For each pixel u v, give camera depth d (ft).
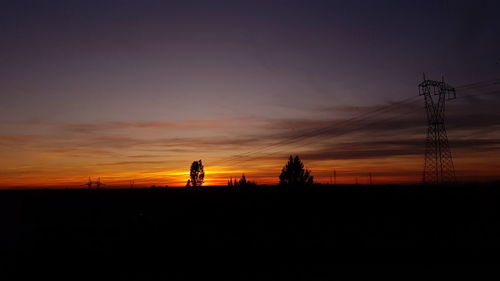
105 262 79.97
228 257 79.87
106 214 177.99
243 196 200.23
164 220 156.56
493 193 143.13
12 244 109.50
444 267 63.87
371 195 172.96
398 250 80.79
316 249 85.51
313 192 184.34
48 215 175.52
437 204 141.18
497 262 67.36
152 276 64.54
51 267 76.69
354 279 57.06
